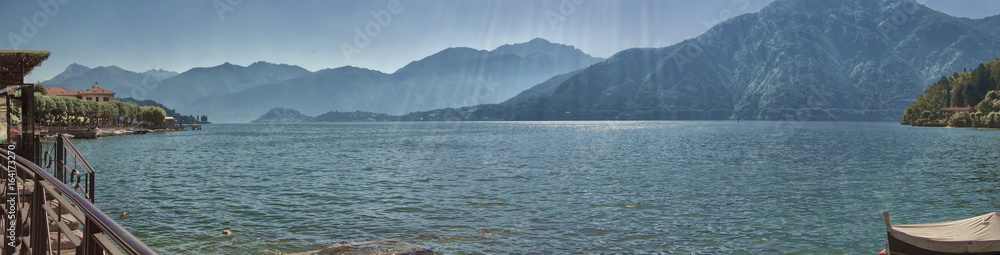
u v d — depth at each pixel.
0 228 9.64
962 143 108.62
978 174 49.56
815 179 44.31
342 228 24.20
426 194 34.97
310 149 93.31
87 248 4.88
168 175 47.69
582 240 22.23
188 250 20.23
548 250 20.72
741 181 42.50
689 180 43.28
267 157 72.50
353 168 54.97
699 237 22.88
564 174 48.16
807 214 28.08
